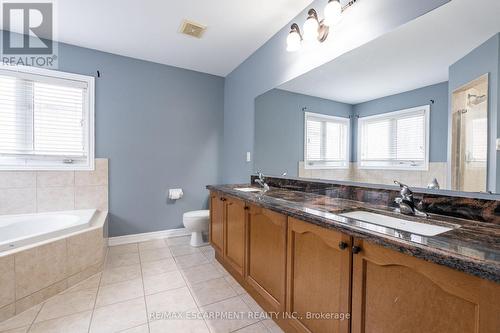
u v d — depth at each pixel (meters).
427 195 1.24
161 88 3.10
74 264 1.96
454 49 1.09
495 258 0.65
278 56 2.32
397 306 0.84
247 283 1.87
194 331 1.46
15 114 2.38
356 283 0.97
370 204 1.50
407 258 0.80
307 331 1.23
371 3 1.43
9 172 2.35
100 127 2.76
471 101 1.05
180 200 3.26
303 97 2.01
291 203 1.50
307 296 1.24
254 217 1.71
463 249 0.72
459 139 1.11
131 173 2.95
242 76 3.04
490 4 0.98
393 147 1.40
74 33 2.38
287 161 2.22
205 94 3.41
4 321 1.51
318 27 1.69
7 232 2.13
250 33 2.36
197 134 3.36
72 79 2.61
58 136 2.58
